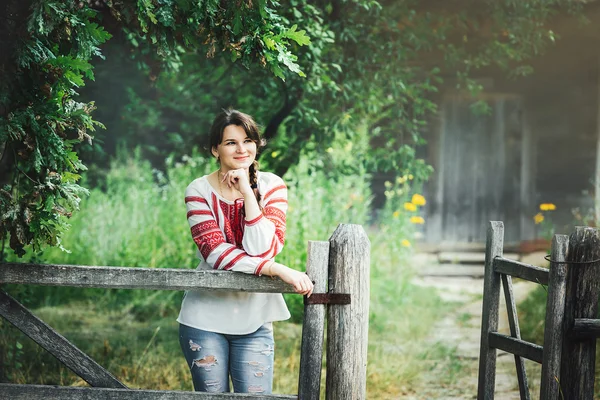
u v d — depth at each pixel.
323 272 4.54
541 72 17.47
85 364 4.56
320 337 4.53
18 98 4.78
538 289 12.31
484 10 9.80
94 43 4.89
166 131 12.18
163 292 11.62
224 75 9.34
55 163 4.75
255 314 4.78
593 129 17.34
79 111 4.82
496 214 18.16
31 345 8.27
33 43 4.73
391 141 10.20
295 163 9.43
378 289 11.99
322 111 9.16
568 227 17.27
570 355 5.24
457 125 18.00
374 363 8.59
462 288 14.68
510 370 8.91
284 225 4.84
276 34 5.12
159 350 8.87
